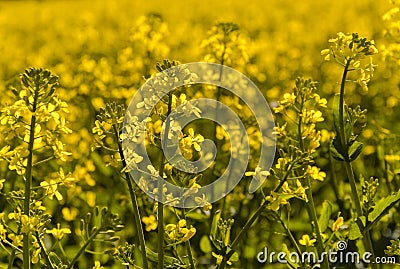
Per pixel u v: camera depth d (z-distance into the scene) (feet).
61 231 13.56
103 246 21.80
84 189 25.34
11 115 12.59
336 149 14.87
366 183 15.11
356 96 35.60
